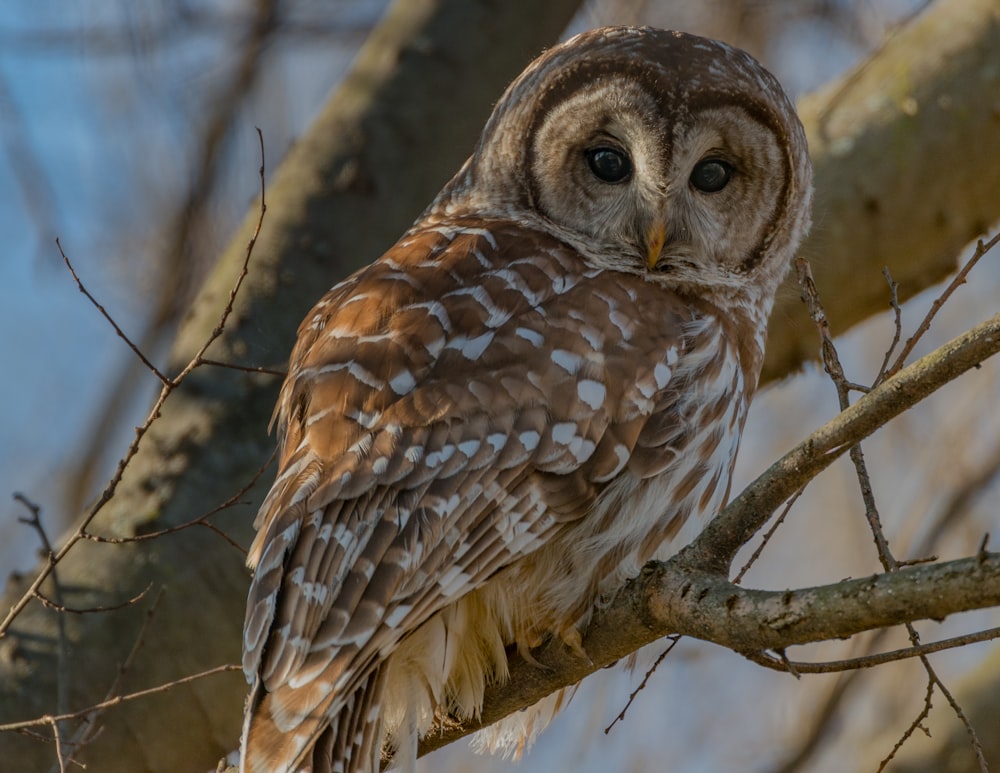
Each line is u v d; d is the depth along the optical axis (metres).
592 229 10.01
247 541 11.30
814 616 6.59
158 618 10.98
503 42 14.02
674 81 10.01
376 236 13.10
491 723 9.00
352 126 13.45
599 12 16.41
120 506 11.49
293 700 7.54
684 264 10.02
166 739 10.84
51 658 10.79
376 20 18.66
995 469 17.86
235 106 18.39
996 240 7.29
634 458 8.89
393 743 8.59
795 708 17.66
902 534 18.02
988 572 6.02
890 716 16.59
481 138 10.81
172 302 18.66
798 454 7.18
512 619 8.77
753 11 17.14
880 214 12.70
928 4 13.34
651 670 8.85
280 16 18.52
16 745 10.48
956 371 6.77
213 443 11.71
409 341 8.53
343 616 7.71
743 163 10.27
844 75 13.54
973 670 13.84
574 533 8.78
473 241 9.37
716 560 7.44
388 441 8.15
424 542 7.95
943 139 12.79
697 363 9.30
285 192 13.19
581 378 8.67
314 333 9.33
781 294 12.45
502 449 8.28
